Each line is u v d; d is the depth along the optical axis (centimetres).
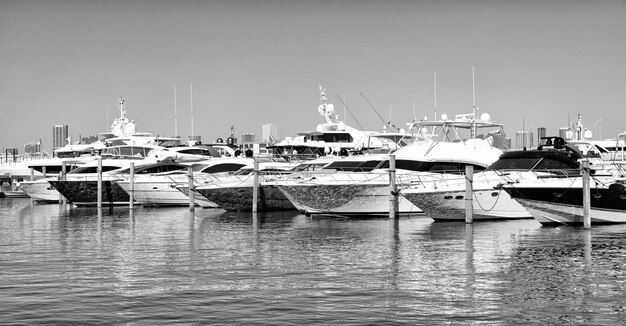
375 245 2547
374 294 1733
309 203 3691
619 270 2005
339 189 3591
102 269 2092
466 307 1608
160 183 4675
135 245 2625
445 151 3753
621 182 3105
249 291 1777
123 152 5809
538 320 1506
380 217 3666
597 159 4269
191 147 5834
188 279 1930
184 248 2530
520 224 3173
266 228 3197
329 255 2322
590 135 5619
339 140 5788
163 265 2155
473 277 1923
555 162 3297
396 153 3862
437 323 1488
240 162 4812
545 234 2791
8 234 3039
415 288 1794
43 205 5288
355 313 1563
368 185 3584
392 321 1502
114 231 3144
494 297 1694
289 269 2066
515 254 2298
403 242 2614
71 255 2377
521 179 3116
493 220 3338
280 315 1552
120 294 1753
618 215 3088
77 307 1631
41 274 2016
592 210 3067
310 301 1669
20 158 6900
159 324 1496
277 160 5128
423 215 3675
